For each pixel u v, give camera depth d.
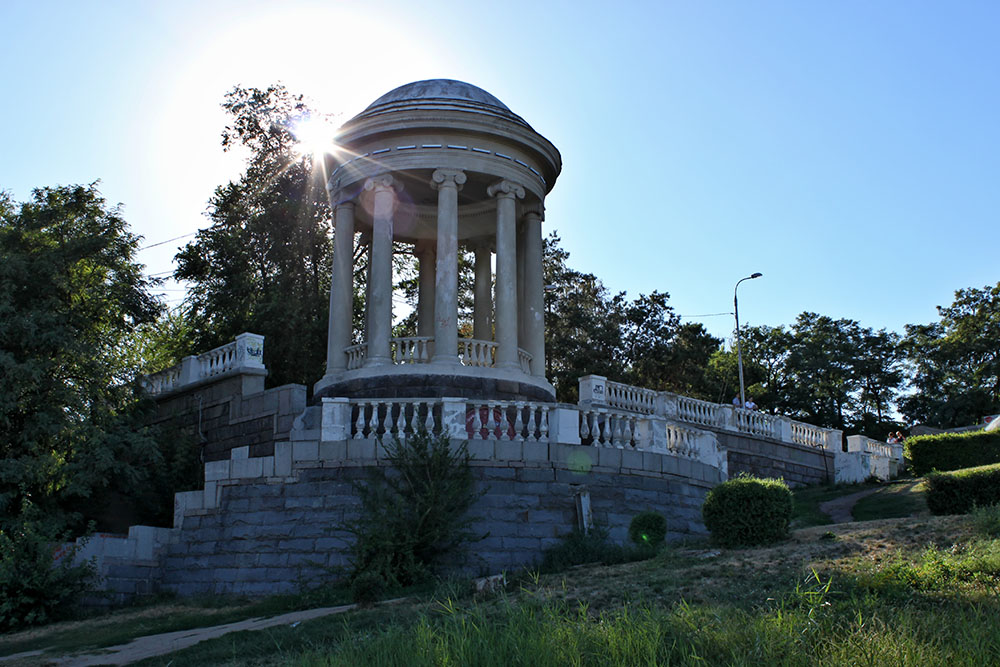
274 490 20.25
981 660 9.17
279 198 37.59
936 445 28.00
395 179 27.05
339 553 19.22
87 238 25.14
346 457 20.03
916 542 14.51
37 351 23.16
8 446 22.48
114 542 20.12
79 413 23.31
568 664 10.10
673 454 22.20
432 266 31.58
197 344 36.19
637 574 15.08
